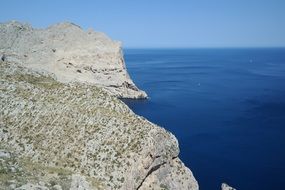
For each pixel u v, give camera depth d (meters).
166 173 71.62
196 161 107.69
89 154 63.06
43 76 87.25
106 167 61.31
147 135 67.56
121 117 70.94
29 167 53.38
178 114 166.00
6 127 64.38
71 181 51.25
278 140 127.06
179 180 72.56
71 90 76.62
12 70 83.62
